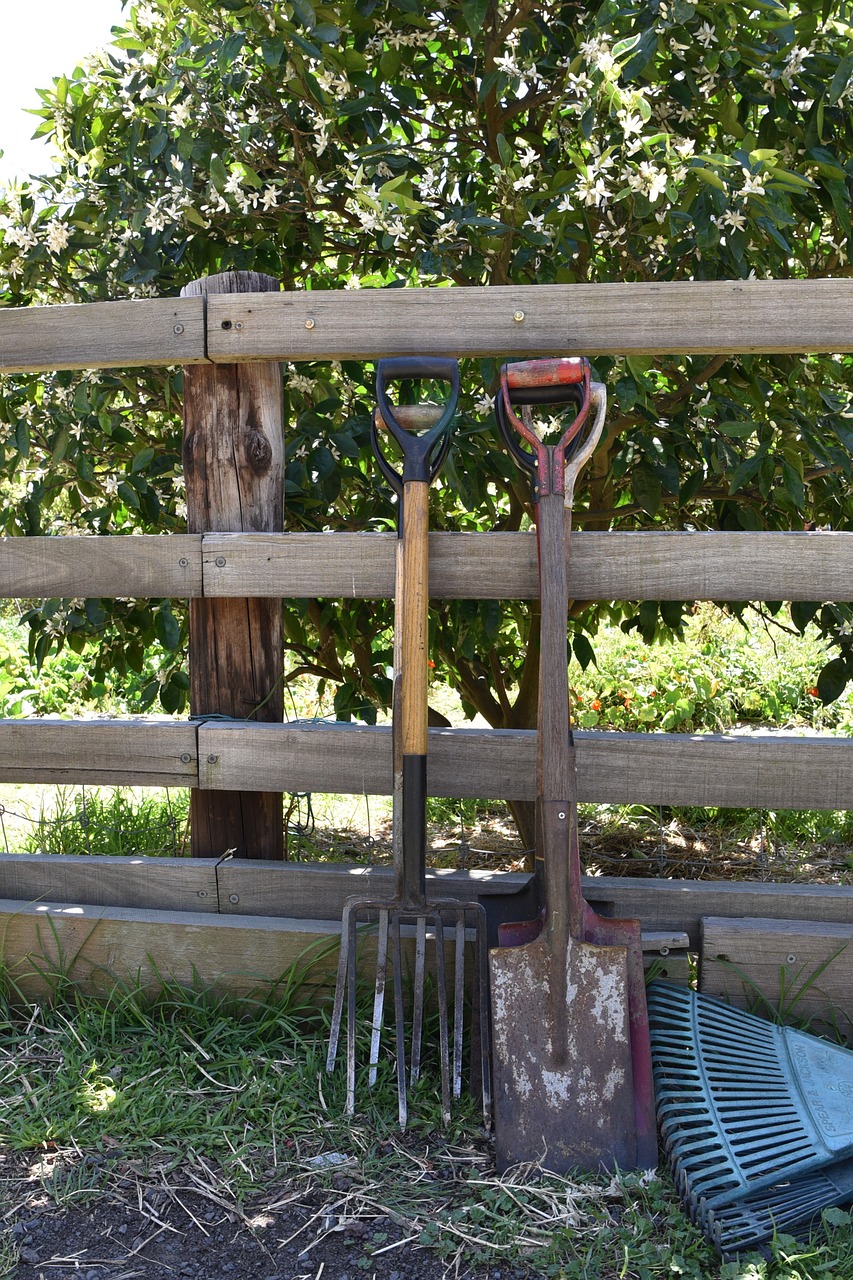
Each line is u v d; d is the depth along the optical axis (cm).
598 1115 183
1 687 559
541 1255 161
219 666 245
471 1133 191
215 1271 160
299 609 295
